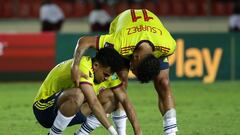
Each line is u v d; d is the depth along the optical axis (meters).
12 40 39.94
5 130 23.27
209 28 61.16
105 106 18.59
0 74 40.06
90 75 17.80
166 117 19.52
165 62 19.84
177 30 60.50
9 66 40.00
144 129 23.52
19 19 62.38
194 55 40.12
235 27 54.78
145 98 32.91
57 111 18.33
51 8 52.84
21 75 40.12
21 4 63.00
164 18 63.25
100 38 18.64
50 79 18.64
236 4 54.72
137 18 19.00
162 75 19.75
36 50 39.97
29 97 33.34
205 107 29.70
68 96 17.77
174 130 19.44
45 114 18.67
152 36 18.47
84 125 18.77
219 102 31.48
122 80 18.67
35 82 40.22
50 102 18.38
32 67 40.09
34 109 18.88
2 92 35.50
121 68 18.11
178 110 28.67
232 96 33.94
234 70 40.72
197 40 40.12
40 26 58.97
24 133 22.66
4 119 25.91
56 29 53.25
